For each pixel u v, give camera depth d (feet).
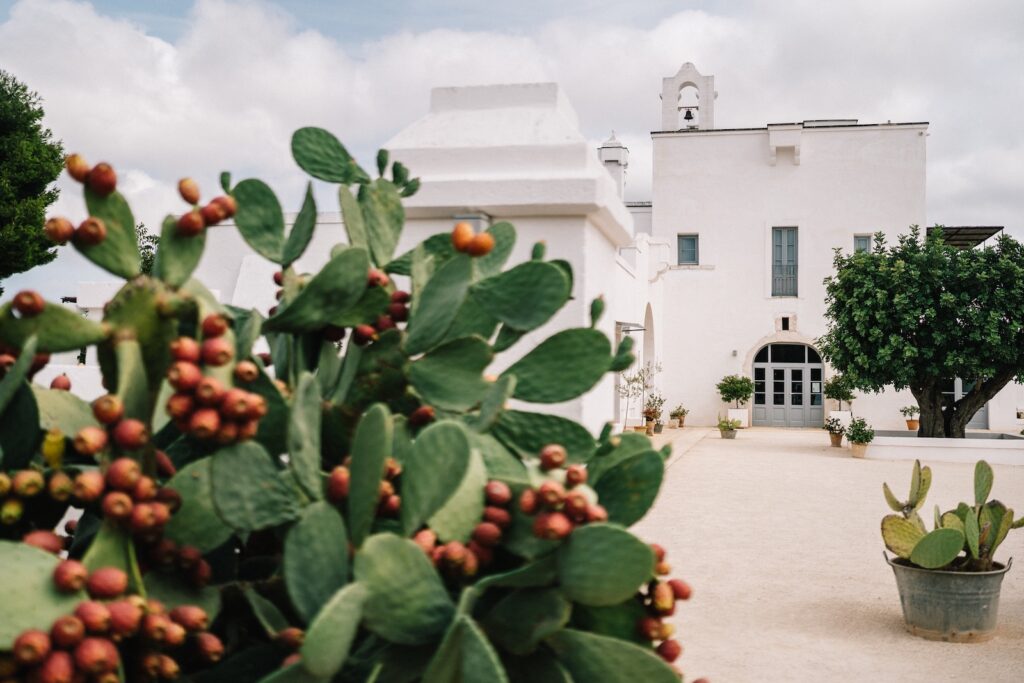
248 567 4.88
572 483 4.25
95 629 3.34
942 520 19.16
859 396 86.94
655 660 3.96
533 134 11.28
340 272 4.57
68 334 3.98
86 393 12.89
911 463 54.03
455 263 5.08
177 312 4.04
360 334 5.19
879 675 15.74
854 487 41.60
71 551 4.74
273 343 5.63
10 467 4.27
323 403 5.18
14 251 66.59
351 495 4.04
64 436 4.26
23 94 71.61
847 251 88.63
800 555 26.18
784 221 89.56
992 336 53.57
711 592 21.71
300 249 5.17
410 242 11.16
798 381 90.02
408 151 11.43
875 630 18.67
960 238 92.68
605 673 4.03
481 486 4.39
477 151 11.23
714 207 90.84
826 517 32.96
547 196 10.57
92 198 3.98
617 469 4.63
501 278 5.06
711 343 90.63
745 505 35.63
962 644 17.78
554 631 3.94
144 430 3.82
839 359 59.36
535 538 4.27
